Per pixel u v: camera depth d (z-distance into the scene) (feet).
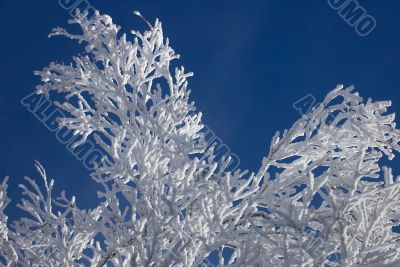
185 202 16.49
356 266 13.78
